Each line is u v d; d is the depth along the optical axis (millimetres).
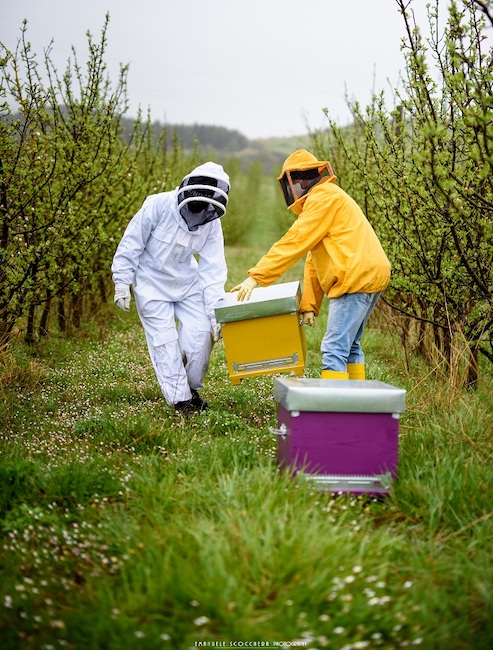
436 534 2955
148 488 3182
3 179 5602
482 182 4438
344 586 2350
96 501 3162
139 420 4293
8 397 5039
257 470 3256
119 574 2559
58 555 2764
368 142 5434
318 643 2102
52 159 6383
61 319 7809
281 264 4160
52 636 2209
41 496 3229
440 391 4598
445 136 4566
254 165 52844
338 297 4234
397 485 3246
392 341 7172
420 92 4691
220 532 2652
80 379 5770
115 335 7992
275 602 2275
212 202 4441
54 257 6164
